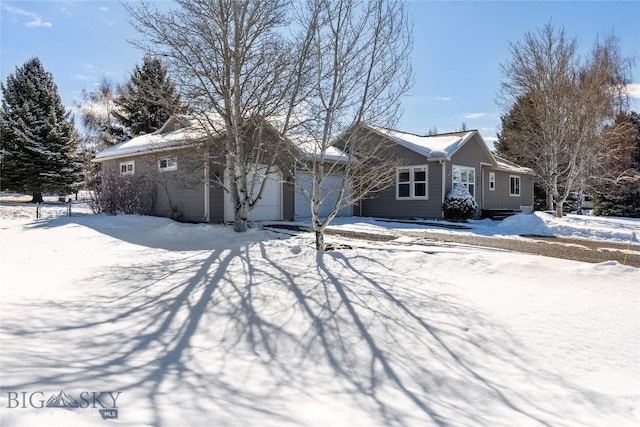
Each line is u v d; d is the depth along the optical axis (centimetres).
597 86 1816
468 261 754
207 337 444
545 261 746
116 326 458
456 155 1816
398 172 1844
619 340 462
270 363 391
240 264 752
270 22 1007
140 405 262
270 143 1087
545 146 1938
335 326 484
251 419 268
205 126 1109
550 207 2245
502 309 546
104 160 1998
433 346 446
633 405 351
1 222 1445
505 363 418
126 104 2919
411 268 735
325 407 310
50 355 347
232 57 1027
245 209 1130
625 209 2323
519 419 323
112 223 1318
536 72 1920
